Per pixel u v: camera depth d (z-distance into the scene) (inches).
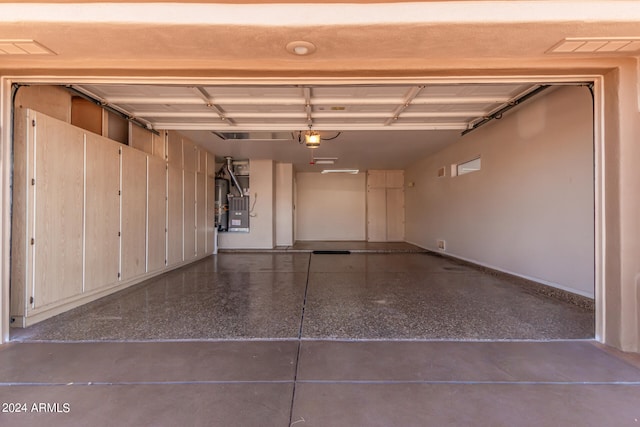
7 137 103.3
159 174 209.0
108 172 158.6
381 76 102.7
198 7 78.3
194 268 242.2
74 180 136.3
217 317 128.6
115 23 78.0
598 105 102.1
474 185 235.6
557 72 99.3
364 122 186.7
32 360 91.3
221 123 190.1
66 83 105.7
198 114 170.4
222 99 149.3
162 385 78.3
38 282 119.6
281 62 97.8
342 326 118.5
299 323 121.6
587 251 137.5
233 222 348.5
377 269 237.9
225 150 294.8
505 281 192.5
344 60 97.3
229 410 68.6
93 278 148.8
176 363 89.4
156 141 208.1
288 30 80.7
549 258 159.5
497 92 143.2
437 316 129.5
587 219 137.3
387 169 425.4
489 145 213.2
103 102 150.8
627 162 95.8
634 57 94.7
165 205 217.9
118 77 103.2
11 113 104.3
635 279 96.1
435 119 180.2
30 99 120.8
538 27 78.8
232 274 219.5
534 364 89.0
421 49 90.3
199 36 83.2
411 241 395.9
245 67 98.1
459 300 152.9
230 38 84.1
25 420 65.2
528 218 174.7
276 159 346.3
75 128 136.6
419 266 249.6
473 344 102.3
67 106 139.4
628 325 96.7
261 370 85.7
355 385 78.4
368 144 267.1
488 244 217.3
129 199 176.4
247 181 353.1
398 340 105.6
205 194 292.0
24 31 80.4
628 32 80.5
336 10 78.7
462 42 86.1
